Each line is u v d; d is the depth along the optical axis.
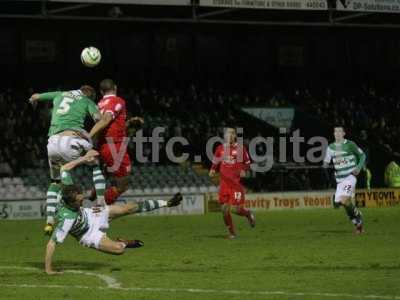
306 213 32.09
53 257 16.56
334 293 11.57
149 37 44.06
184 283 12.61
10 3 36.12
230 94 43.47
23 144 34.97
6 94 38.75
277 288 12.06
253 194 34.16
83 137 16.16
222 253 17.12
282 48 46.75
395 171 37.38
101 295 11.55
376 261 15.34
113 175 16.89
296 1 35.22
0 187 32.97
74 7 33.88
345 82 47.66
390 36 48.09
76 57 42.56
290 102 43.25
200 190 35.97
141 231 24.19
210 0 33.91
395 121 43.81
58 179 16.25
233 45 45.84
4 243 20.20
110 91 16.58
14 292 11.90
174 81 44.28
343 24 38.69
